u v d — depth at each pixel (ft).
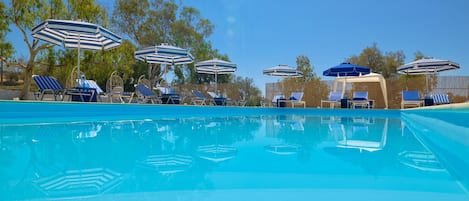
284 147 8.89
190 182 4.88
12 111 16.96
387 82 44.24
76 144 8.72
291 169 5.89
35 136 10.38
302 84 47.73
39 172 5.38
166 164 6.24
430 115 14.88
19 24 36.01
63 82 40.40
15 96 32.63
